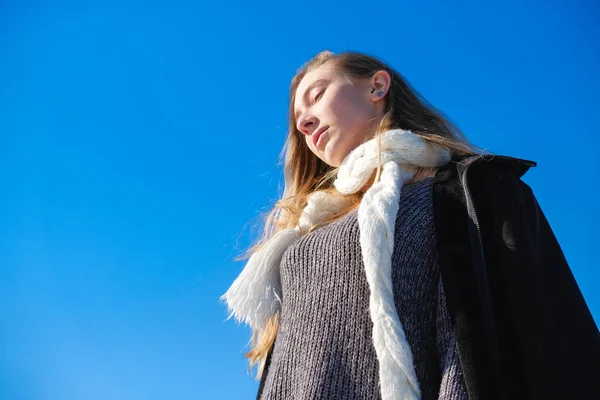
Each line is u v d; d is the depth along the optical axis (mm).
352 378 1725
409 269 1796
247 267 2236
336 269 1879
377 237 1783
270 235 2643
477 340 1580
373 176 2184
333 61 2516
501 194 1797
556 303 1677
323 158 2449
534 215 1854
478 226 1723
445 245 1782
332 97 2389
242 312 2209
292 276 2018
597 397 1529
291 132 2787
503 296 1627
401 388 1586
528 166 1910
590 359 1591
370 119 2379
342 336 1785
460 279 1696
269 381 1905
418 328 1743
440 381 1698
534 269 1648
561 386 1490
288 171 2803
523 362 1532
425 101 2539
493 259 1686
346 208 2283
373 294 1698
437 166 2115
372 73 2469
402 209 1905
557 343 1552
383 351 1628
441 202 1878
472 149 2379
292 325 1914
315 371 1760
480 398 1500
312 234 2057
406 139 2088
